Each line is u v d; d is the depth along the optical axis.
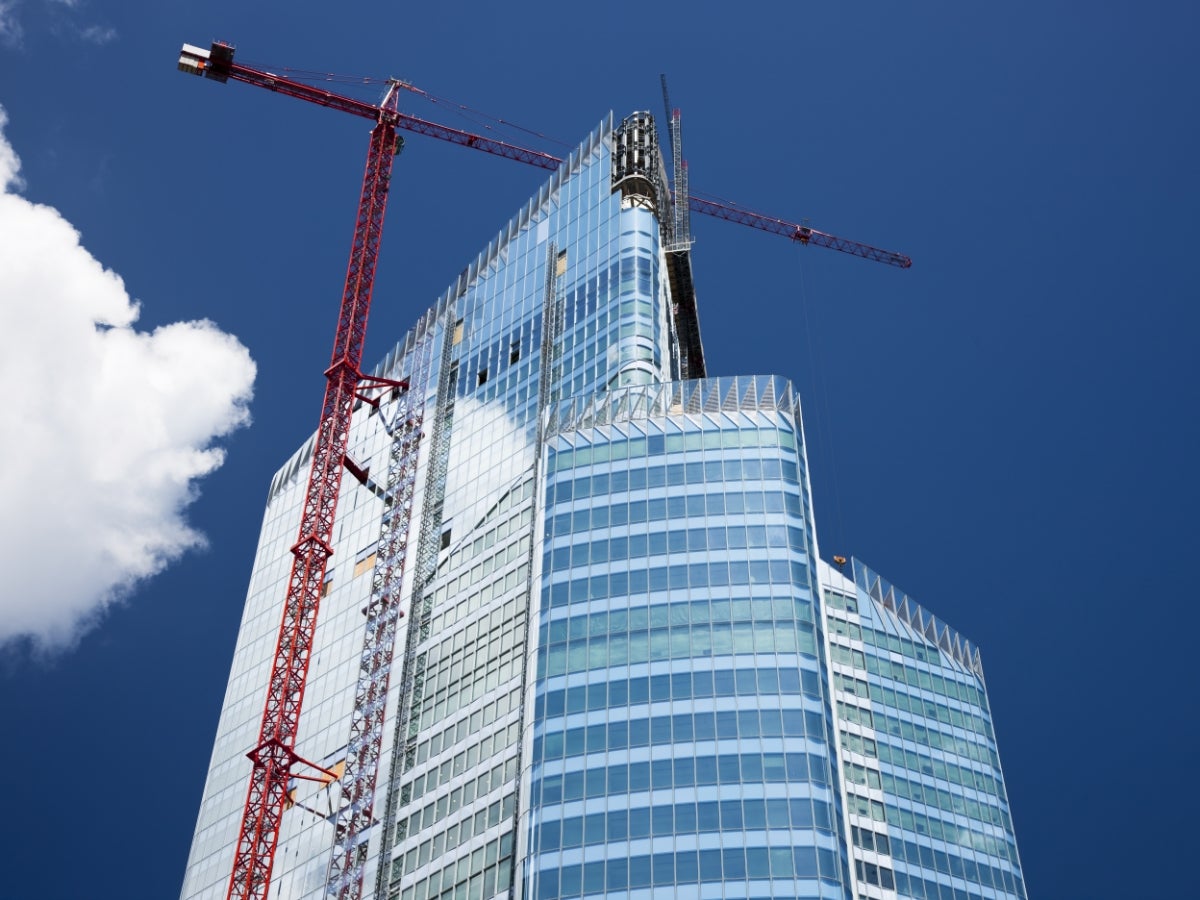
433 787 133.62
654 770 109.62
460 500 158.00
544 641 121.06
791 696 112.44
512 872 118.44
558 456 135.25
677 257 184.88
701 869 103.38
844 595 159.38
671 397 137.25
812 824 104.88
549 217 180.25
